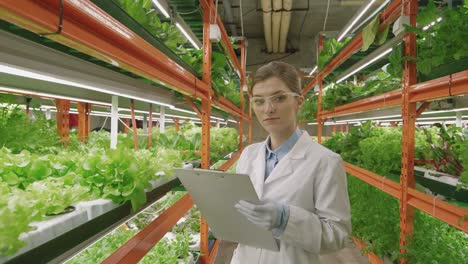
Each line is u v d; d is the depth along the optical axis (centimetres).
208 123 288
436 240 246
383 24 278
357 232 364
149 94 200
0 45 88
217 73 384
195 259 285
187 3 293
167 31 272
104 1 115
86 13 93
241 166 181
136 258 148
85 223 116
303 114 725
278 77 145
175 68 181
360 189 425
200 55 337
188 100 277
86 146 238
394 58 246
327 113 532
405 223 238
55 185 116
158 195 185
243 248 167
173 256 243
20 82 155
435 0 269
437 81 189
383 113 368
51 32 86
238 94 600
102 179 135
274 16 871
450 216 177
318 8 977
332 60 454
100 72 142
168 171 186
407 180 236
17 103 248
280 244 154
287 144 162
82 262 188
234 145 588
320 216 144
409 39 228
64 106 282
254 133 1337
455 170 227
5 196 93
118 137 301
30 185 117
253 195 124
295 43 1328
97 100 219
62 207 111
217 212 145
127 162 139
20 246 83
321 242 133
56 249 100
